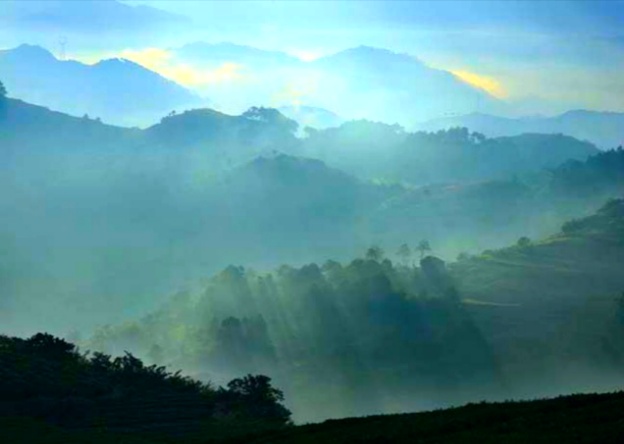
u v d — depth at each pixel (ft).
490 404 174.19
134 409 287.28
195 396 308.19
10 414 271.49
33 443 227.81
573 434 134.62
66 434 241.76
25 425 251.60
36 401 284.41
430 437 150.51
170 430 263.70
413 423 166.40
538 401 166.50
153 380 328.90
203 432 260.21
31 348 346.74
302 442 166.40
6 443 226.99
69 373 320.70
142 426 268.00
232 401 303.27
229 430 262.67
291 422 285.84
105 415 279.08
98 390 304.50
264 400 313.53
